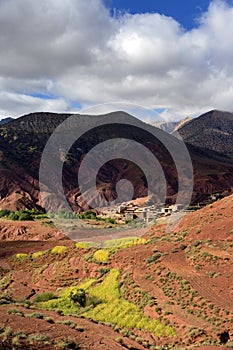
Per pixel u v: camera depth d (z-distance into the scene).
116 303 27.81
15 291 36.72
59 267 40.28
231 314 22.98
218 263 31.06
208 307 24.28
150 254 34.97
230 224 39.12
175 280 29.03
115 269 34.28
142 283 30.00
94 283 33.25
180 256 33.97
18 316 17.78
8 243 66.69
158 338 22.27
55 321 18.16
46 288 36.69
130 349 16.97
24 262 48.41
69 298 30.19
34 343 13.60
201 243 36.03
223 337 20.69
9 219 90.38
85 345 15.22
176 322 23.22
